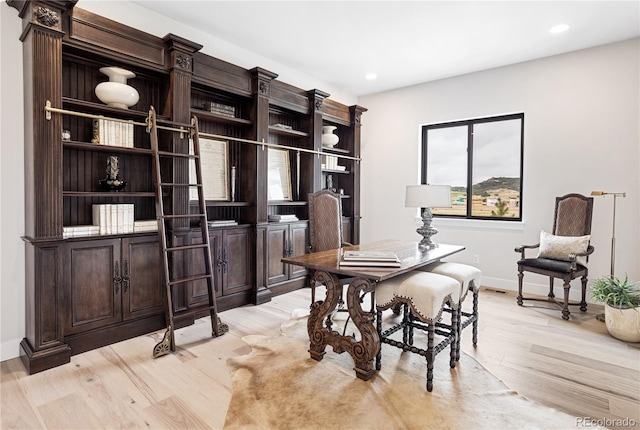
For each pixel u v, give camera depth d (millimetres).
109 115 2855
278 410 1892
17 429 1728
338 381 2184
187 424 1779
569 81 3895
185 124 3047
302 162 4605
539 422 1788
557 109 3971
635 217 3559
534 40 3594
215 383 2156
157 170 2719
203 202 3027
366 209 5535
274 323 3195
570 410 1888
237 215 3988
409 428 1745
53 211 2354
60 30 2371
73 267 2506
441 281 2275
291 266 4277
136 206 3090
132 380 2188
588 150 3803
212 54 3564
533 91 4113
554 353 2570
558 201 3836
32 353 2277
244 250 3748
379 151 5391
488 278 4480
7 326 2453
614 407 1914
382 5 2963
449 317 3344
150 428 1747
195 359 2471
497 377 2230
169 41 2986
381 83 4977
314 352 2455
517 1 2879
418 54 3967
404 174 5156
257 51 3918
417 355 2555
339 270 2197
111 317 2703
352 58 4109
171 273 3061
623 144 3613
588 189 3812
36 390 2066
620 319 2775
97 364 2385
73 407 1908
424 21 3229
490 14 3096
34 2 2248
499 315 3385
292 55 4023
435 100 4859
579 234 3623
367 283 2152
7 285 2447
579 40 3594
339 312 3410
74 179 2744
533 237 4160
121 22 2902
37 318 2293
